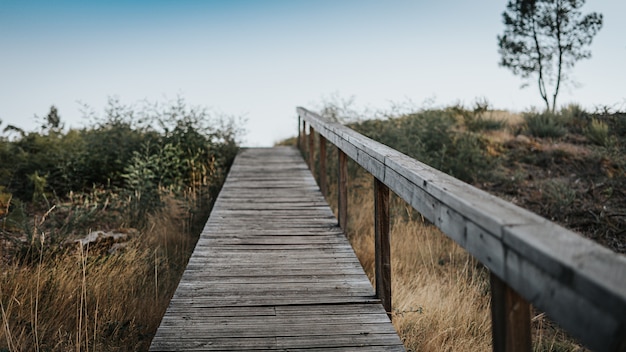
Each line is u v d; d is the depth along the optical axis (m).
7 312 3.02
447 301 3.78
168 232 5.28
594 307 0.85
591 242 1.04
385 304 2.77
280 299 2.84
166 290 3.82
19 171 7.28
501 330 1.26
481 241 1.33
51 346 2.85
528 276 1.07
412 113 9.08
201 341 2.32
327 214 5.00
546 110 10.88
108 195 6.66
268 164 8.62
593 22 14.81
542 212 6.38
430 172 2.00
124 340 2.99
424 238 5.46
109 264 4.09
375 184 2.89
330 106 9.21
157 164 7.18
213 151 8.44
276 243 3.98
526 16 15.39
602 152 8.25
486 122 10.43
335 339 2.35
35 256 4.16
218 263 3.49
